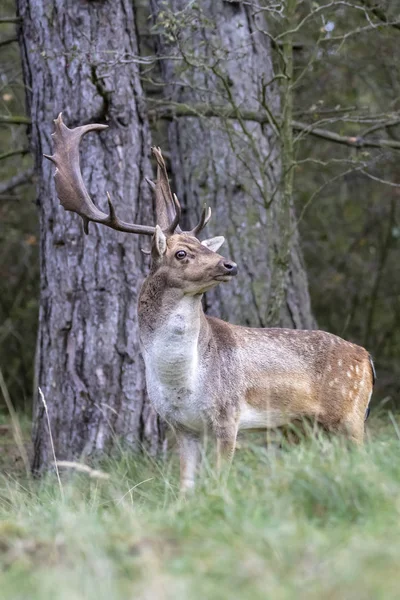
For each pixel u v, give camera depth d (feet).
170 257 30.40
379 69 60.85
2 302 72.33
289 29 40.68
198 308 30.73
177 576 19.13
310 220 70.03
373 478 23.25
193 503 24.52
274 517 21.97
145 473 34.27
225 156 43.75
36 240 64.34
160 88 50.78
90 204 33.53
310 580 18.52
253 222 43.45
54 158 33.94
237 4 43.96
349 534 20.66
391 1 53.98
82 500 29.04
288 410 33.63
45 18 40.65
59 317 39.88
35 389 40.91
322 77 59.52
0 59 62.18
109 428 39.04
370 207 69.67
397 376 69.00
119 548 21.06
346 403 34.45
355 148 47.06
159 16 38.17
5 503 30.83
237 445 32.86
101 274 39.52
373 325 73.41
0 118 42.55
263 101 39.65
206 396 31.55
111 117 40.16
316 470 24.09
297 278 44.91
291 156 40.88
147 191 40.86
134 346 39.55
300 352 33.99
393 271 72.84
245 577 18.83
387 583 17.99
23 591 18.99
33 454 40.32
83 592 18.60
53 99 40.55
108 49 40.45
